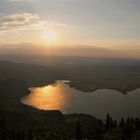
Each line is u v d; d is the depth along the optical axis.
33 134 159.12
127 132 126.50
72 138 140.38
